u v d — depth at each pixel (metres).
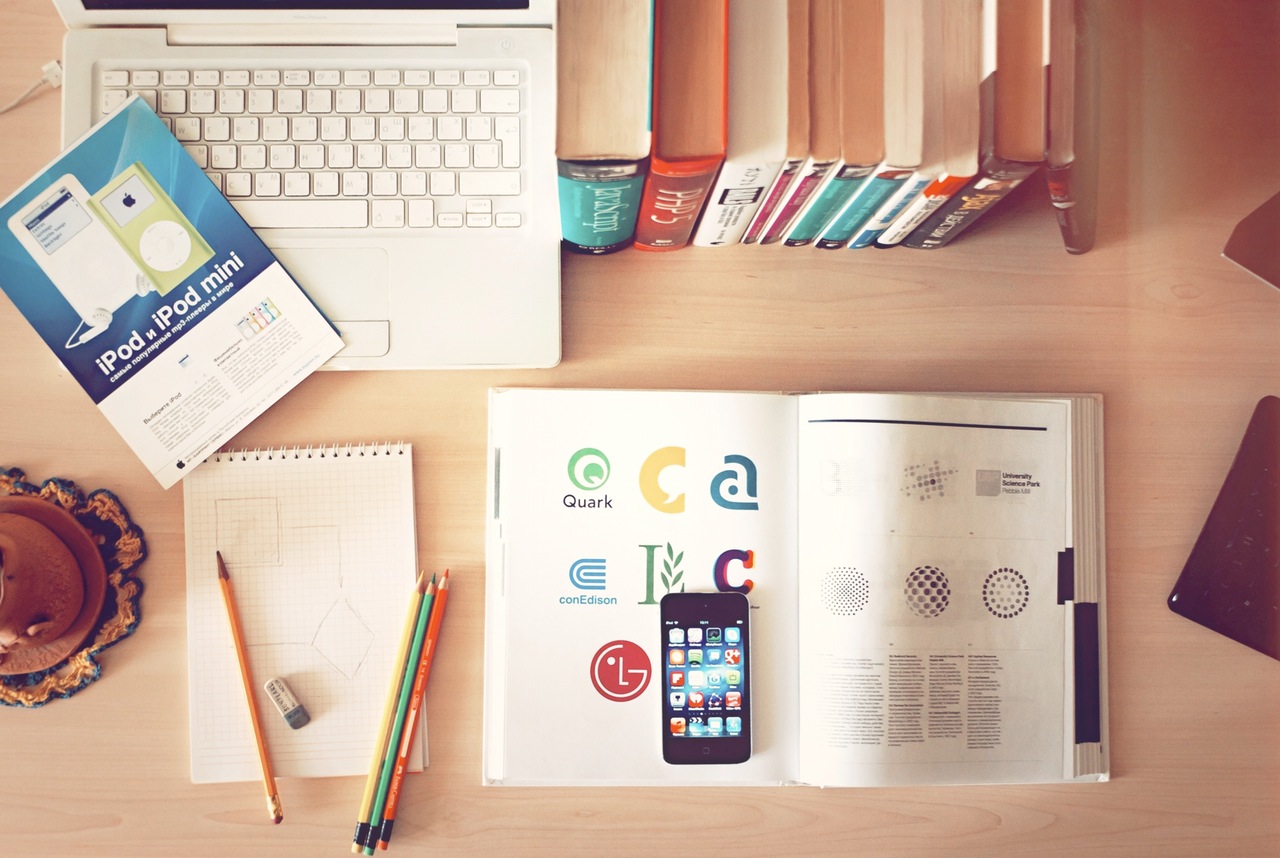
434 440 0.67
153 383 0.64
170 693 0.66
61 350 0.63
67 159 0.63
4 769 0.64
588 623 0.65
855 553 0.64
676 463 0.66
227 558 0.65
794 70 0.51
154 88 0.64
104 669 0.65
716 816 0.66
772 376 0.69
